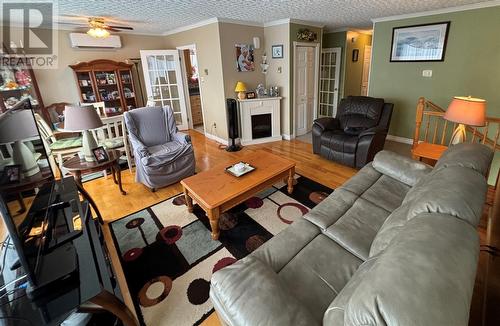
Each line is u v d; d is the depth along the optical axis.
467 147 1.52
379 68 4.68
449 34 3.79
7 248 1.42
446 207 0.92
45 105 4.58
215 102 4.83
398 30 4.27
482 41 3.55
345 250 1.46
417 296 0.58
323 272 1.32
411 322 0.55
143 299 1.70
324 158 3.99
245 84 4.76
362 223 1.65
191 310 1.62
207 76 4.81
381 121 3.72
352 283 0.85
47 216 1.51
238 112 4.67
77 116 2.55
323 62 6.50
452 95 3.97
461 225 0.82
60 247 1.42
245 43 4.57
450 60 3.87
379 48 4.59
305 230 1.61
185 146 3.25
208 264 1.97
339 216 1.74
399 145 4.54
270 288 1.02
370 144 3.26
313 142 4.03
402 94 4.51
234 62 4.51
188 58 6.06
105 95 5.04
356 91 6.66
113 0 2.82
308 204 2.71
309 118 5.43
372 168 2.33
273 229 2.34
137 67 5.50
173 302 1.67
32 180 1.41
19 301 1.12
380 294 0.60
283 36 4.46
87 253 1.39
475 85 3.74
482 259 1.72
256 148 4.67
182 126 6.01
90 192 3.16
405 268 0.65
